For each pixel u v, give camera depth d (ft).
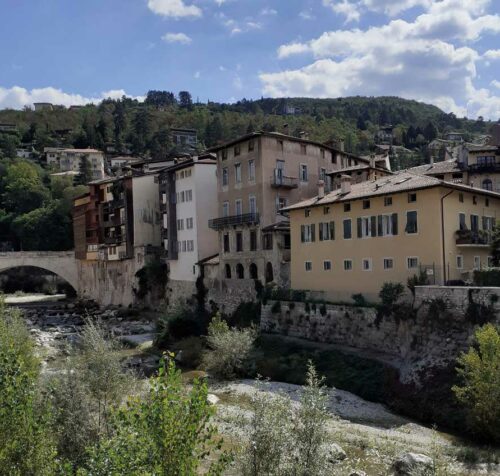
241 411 118.32
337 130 649.20
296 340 171.12
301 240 186.70
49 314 309.42
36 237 460.14
